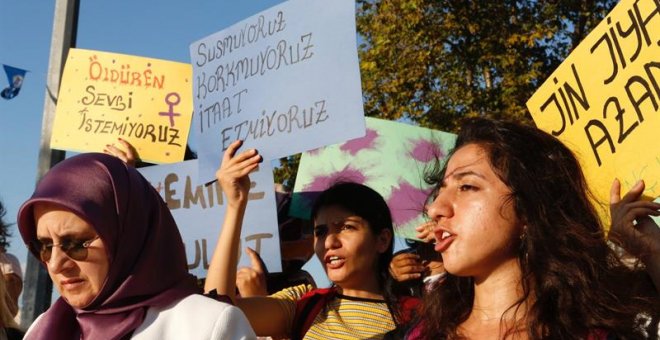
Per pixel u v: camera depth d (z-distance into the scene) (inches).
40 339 92.9
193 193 166.6
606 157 112.8
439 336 91.1
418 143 168.9
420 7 464.1
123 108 179.6
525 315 84.8
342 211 132.0
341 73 130.3
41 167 199.8
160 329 89.9
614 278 88.4
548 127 121.8
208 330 88.0
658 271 95.3
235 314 90.7
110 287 90.7
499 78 474.6
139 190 93.8
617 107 112.3
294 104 134.6
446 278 96.3
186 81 178.5
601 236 89.0
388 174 167.6
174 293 92.8
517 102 446.6
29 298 191.0
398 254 147.6
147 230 93.7
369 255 131.9
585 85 116.9
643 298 86.9
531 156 89.3
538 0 472.7
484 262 86.9
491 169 88.5
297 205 169.3
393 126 170.4
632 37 111.8
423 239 138.5
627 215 99.6
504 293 87.0
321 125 130.7
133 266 91.7
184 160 181.9
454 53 465.1
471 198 88.0
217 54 149.3
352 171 169.3
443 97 468.1
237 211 127.7
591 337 81.7
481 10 462.0
